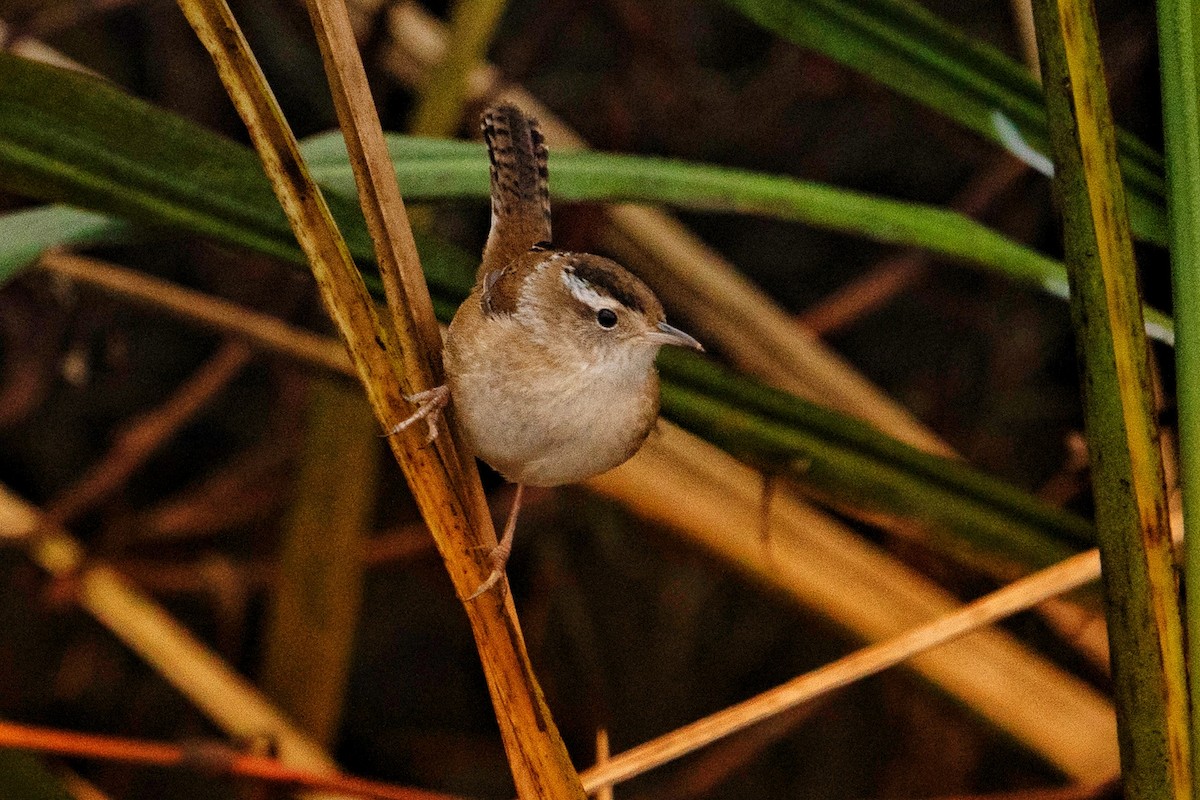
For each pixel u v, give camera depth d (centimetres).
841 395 416
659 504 409
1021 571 402
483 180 399
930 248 400
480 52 411
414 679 524
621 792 486
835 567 409
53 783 402
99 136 397
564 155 400
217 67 394
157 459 502
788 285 517
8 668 455
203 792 448
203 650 415
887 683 433
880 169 492
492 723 521
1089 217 394
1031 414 450
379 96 419
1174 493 405
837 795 484
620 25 432
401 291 397
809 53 428
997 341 452
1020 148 401
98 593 416
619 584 482
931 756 433
